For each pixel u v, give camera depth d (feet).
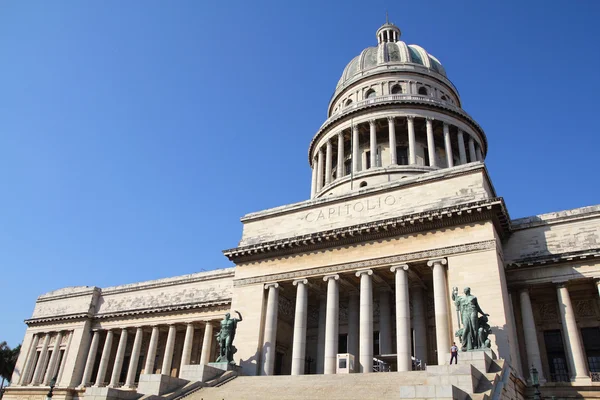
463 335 116.57
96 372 258.98
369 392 103.71
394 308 165.99
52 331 271.49
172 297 244.01
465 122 254.68
